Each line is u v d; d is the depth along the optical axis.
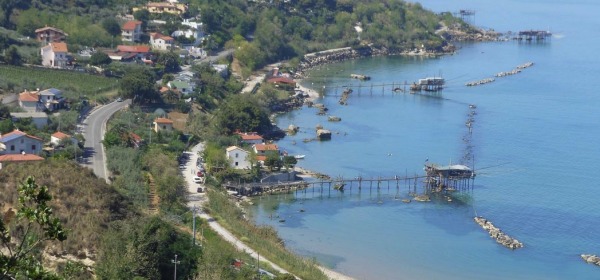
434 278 156.25
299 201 197.88
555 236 178.25
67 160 170.75
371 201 198.88
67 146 198.50
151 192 177.50
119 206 147.12
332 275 154.25
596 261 165.00
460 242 173.75
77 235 132.25
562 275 159.12
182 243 139.38
